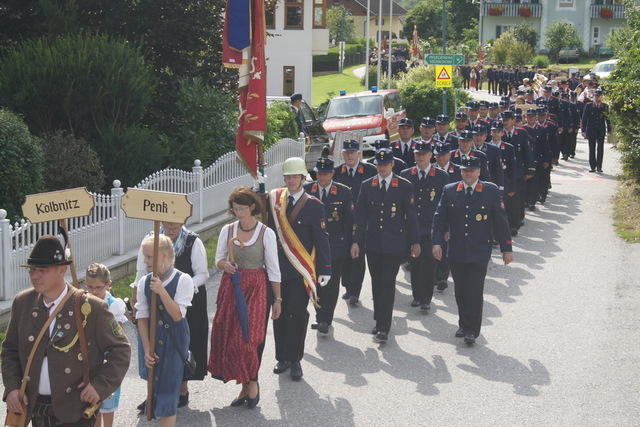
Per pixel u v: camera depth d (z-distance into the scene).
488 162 13.45
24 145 11.36
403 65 52.03
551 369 8.20
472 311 8.95
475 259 9.01
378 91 25.44
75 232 10.38
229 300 7.14
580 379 7.93
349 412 7.17
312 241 8.09
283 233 7.96
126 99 15.37
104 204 11.10
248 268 7.18
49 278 4.90
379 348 8.91
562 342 9.02
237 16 8.98
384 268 9.14
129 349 5.12
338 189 9.59
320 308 9.34
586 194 19.02
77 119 14.91
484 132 13.51
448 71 23.27
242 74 9.03
